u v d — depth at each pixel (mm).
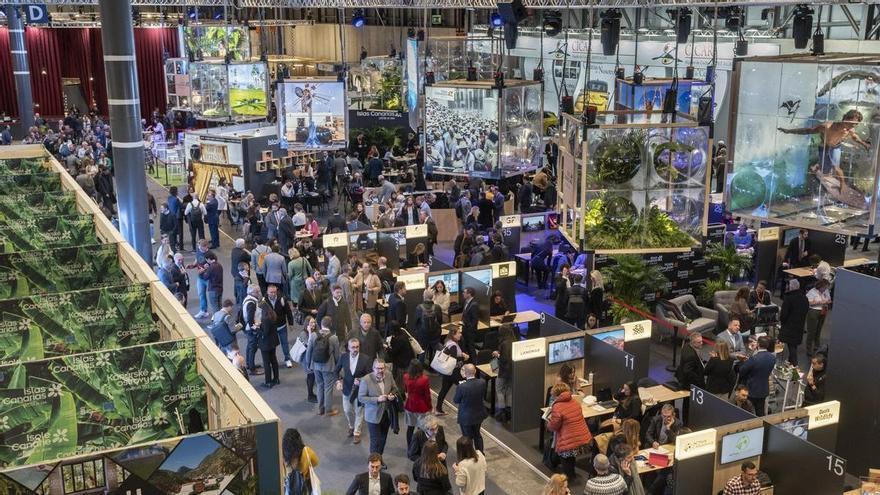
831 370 11203
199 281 16078
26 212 11820
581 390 11797
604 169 9828
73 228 10945
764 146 9695
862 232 9062
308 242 17062
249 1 23828
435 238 18953
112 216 22109
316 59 38125
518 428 11727
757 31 22047
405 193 21500
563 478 7992
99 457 5621
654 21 25594
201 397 7586
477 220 20828
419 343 13305
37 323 8305
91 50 40969
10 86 39875
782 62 9383
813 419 9648
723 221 18734
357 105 31141
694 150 9883
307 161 26422
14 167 14398
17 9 33375
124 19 14117
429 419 9203
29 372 7062
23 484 5492
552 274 17781
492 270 14766
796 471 9109
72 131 33625
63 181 13266
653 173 9859
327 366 12016
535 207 22141
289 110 18203
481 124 14578
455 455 11297
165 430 7473
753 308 14312
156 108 40656
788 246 17391
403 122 28859
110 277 9758
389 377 10398
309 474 7582
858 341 10797
